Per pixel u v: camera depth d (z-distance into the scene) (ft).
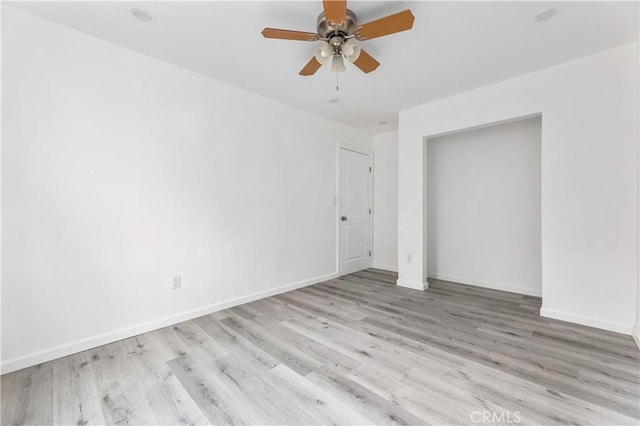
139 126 7.68
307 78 9.20
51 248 6.40
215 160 9.30
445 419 4.50
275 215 11.15
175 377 5.67
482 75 8.94
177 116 8.41
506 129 11.55
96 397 5.10
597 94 7.73
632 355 6.34
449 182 13.19
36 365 6.13
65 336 6.55
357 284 12.64
